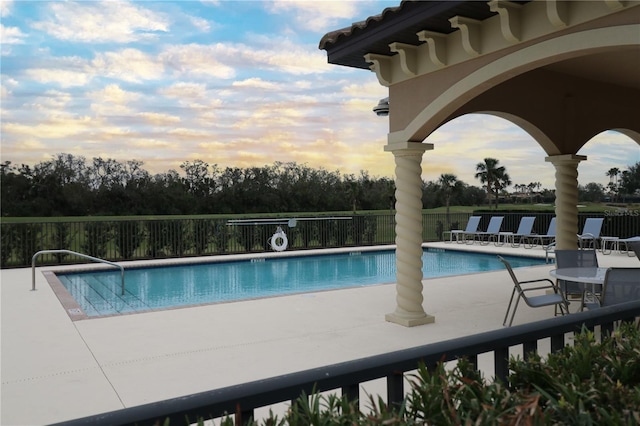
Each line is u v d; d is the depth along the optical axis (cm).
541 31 461
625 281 495
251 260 1464
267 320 676
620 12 399
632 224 1512
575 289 640
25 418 374
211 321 675
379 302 788
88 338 594
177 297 1020
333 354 522
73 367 489
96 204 2675
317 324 650
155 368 484
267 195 2927
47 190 2595
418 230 650
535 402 131
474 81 534
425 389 148
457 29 552
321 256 1577
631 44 389
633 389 165
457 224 1962
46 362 504
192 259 1412
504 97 699
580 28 431
